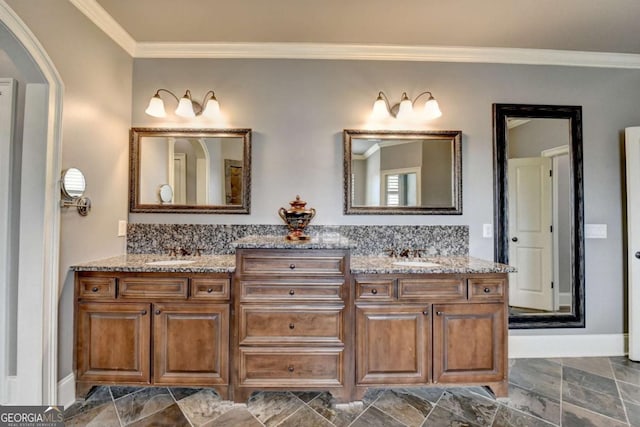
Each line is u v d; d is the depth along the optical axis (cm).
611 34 227
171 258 225
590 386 204
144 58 248
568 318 250
